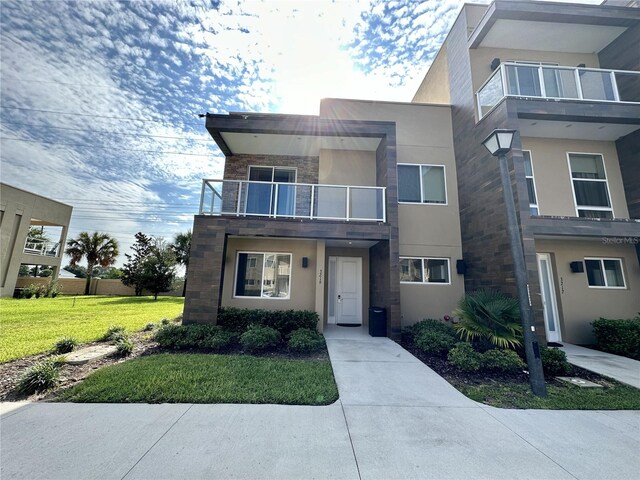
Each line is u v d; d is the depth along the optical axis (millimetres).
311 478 2357
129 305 14727
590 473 2492
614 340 6566
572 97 7348
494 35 8578
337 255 9602
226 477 2344
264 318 7387
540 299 6332
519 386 4504
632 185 8031
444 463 2582
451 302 8648
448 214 9148
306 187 8430
